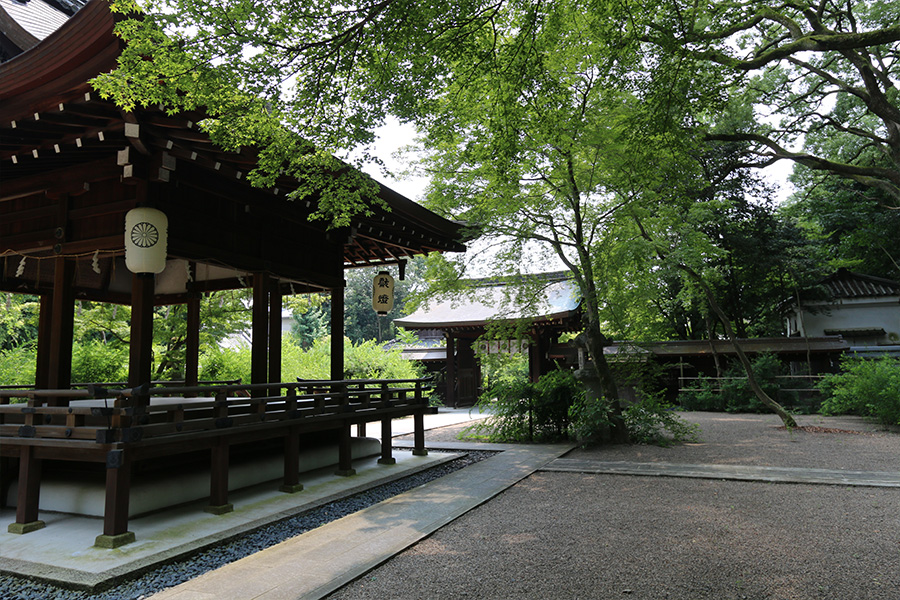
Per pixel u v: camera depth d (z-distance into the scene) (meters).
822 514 5.80
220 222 6.82
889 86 14.42
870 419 15.34
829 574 4.04
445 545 4.94
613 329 11.84
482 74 5.47
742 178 22.05
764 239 22.11
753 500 6.49
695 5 5.80
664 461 9.34
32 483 5.38
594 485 7.51
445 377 25.05
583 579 4.02
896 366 14.34
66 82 5.29
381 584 4.02
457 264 12.13
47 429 5.18
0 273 7.29
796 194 24.70
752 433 13.03
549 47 6.16
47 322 7.73
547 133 6.38
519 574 4.15
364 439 10.08
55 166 6.32
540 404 12.11
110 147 5.80
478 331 24.20
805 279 23.38
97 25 4.95
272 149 5.37
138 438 4.94
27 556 4.60
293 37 4.14
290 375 16.14
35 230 6.54
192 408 5.59
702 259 11.96
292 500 6.66
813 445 10.94
